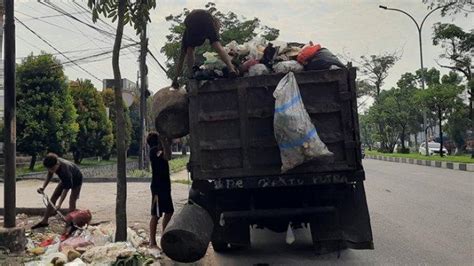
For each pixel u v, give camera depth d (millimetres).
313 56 5723
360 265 5883
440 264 5863
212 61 5633
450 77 30688
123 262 5387
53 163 7809
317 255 6227
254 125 5445
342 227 5797
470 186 13898
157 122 5727
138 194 13555
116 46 6492
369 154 44250
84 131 32281
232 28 26359
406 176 18109
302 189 5777
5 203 6285
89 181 18750
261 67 5590
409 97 39750
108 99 40812
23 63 24266
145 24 6883
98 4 6562
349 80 5395
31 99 23734
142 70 23203
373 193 12914
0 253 5953
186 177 20828
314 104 5406
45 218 8094
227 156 5453
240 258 6441
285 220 6051
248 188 5609
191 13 6082
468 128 35781
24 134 23516
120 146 6449
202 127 5469
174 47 24828
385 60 46062
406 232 7773
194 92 5461
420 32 32094
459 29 25375
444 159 25906
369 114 47094
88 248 6285
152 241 6516
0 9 11406
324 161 5328
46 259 5668
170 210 6590
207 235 5199
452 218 8883
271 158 5418
